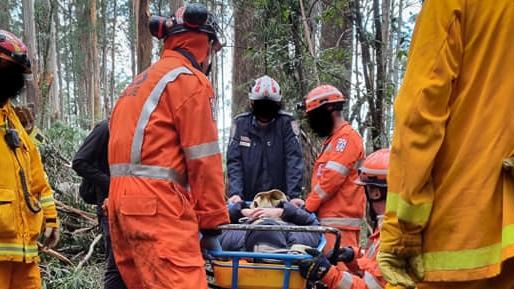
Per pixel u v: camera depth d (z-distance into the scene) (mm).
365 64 6633
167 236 2504
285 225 3094
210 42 2854
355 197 4262
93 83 27297
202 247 2709
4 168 2820
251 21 8531
